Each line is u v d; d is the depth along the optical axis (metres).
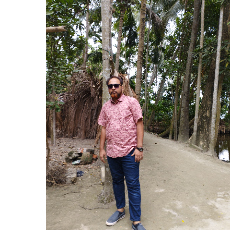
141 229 1.94
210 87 7.38
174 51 10.90
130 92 2.72
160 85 12.93
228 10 6.75
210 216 2.37
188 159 5.23
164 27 10.35
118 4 7.85
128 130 1.96
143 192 3.01
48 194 2.84
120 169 2.12
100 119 2.21
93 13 8.77
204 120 7.27
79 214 2.32
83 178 3.48
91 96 6.68
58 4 2.53
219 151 9.45
